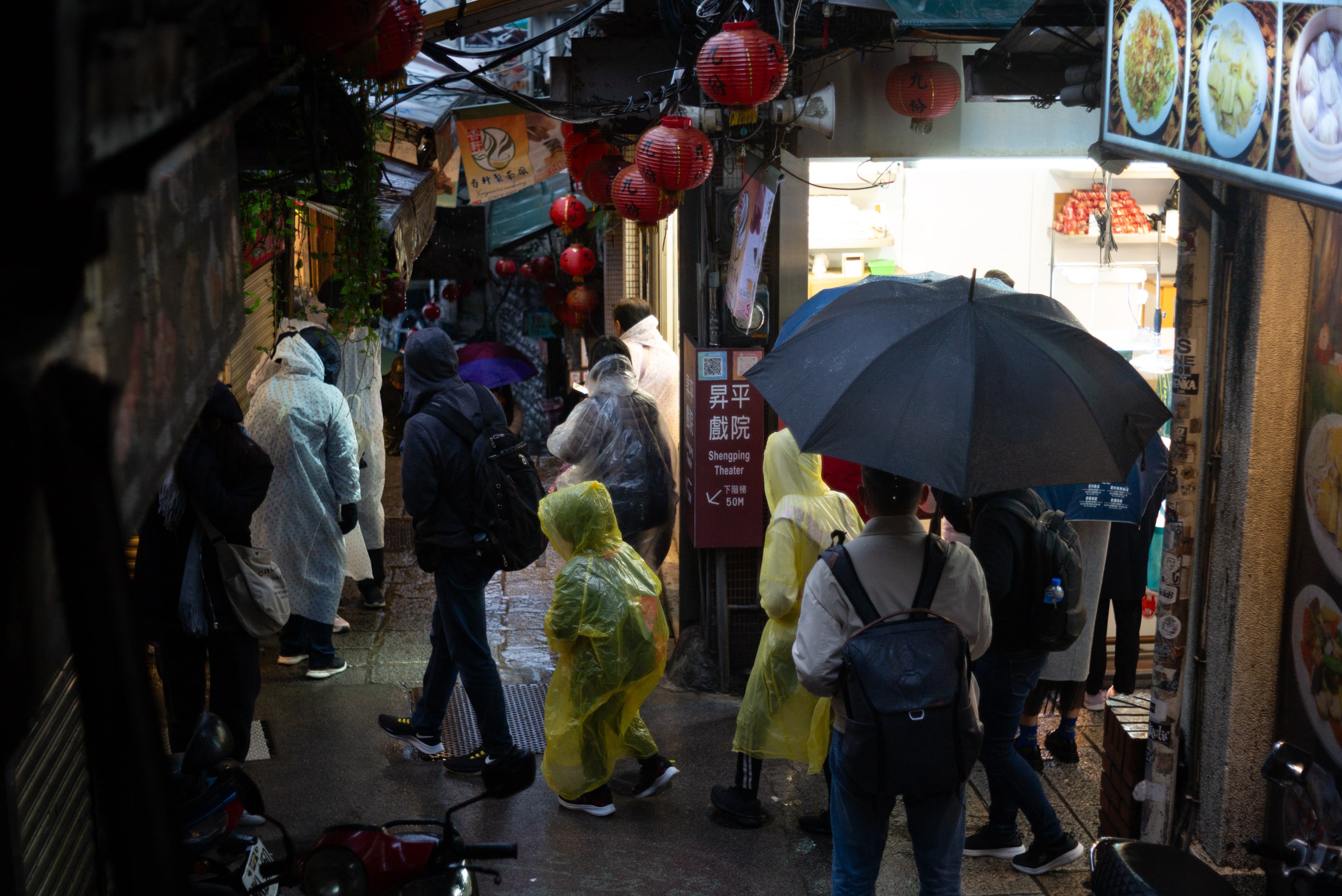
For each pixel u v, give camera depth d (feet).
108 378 4.59
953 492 10.00
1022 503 13.60
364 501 24.17
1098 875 9.37
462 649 16.76
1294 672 13.60
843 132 20.53
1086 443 10.42
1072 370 10.67
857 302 11.74
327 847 7.88
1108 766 15.49
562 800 16.39
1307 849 9.06
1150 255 26.84
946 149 20.83
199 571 14.78
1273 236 13.05
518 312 51.16
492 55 19.20
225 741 8.53
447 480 16.37
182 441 6.25
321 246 27.25
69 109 3.34
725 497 20.12
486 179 30.07
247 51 6.94
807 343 11.64
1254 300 13.30
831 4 17.58
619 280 40.40
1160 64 11.68
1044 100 18.51
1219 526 14.20
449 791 16.87
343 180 12.13
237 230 8.67
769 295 20.68
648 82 20.42
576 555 15.72
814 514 14.80
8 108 3.25
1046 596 13.20
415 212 24.41
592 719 15.74
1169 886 8.87
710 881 14.67
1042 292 27.61
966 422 10.25
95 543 3.71
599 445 21.47
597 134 23.16
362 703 19.86
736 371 19.88
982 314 10.94
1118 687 18.90
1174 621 13.79
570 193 34.63
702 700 20.33
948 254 27.53
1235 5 9.78
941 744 10.80
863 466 11.50
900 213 27.45
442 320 54.60
